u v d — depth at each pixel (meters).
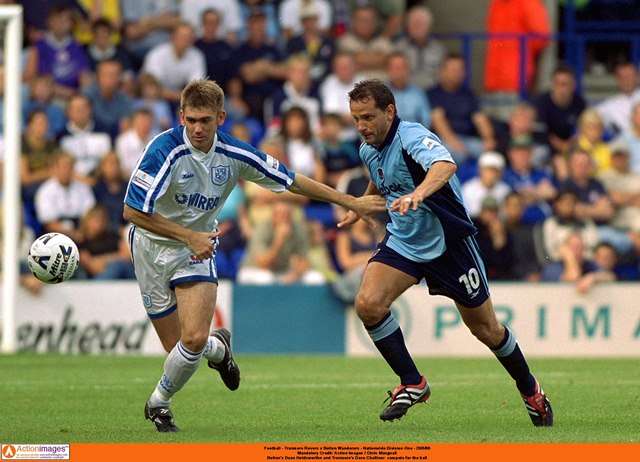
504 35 70.88
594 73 76.56
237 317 54.66
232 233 58.66
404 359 27.05
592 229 59.62
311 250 57.19
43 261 27.41
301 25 68.25
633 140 66.69
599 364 49.09
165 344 27.83
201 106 24.75
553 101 67.12
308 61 65.50
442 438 25.03
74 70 64.88
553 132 67.06
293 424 28.31
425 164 25.77
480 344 54.84
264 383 39.59
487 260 57.53
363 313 27.00
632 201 63.00
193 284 26.14
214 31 66.75
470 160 65.44
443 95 65.94
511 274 57.91
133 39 67.44
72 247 27.67
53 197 58.00
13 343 52.88
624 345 55.56
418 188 25.05
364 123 26.59
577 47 75.06
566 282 56.44
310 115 64.88
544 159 66.38
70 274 27.69
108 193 58.56
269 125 65.62
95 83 62.44
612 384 39.22
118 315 54.00
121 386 38.25
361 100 26.53
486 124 65.81
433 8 76.50
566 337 55.31
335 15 70.88
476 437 25.16
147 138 60.91
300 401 33.88
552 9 76.69
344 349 55.00
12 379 40.75
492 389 37.34
